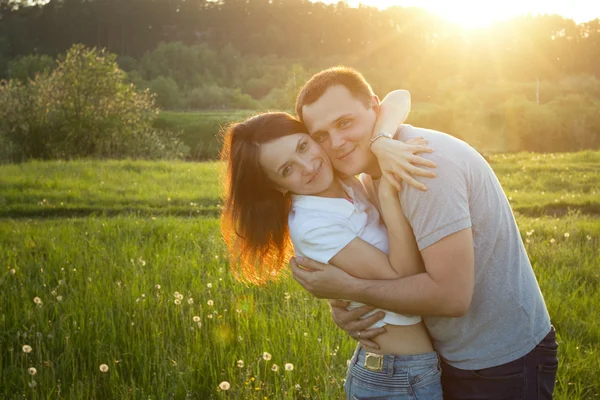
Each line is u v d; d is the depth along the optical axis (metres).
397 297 2.39
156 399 3.74
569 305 5.12
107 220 9.30
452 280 2.31
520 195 12.05
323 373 3.91
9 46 128.50
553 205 11.18
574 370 3.96
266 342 4.31
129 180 14.43
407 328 2.57
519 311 2.49
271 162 2.63
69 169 15.98
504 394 2.52
